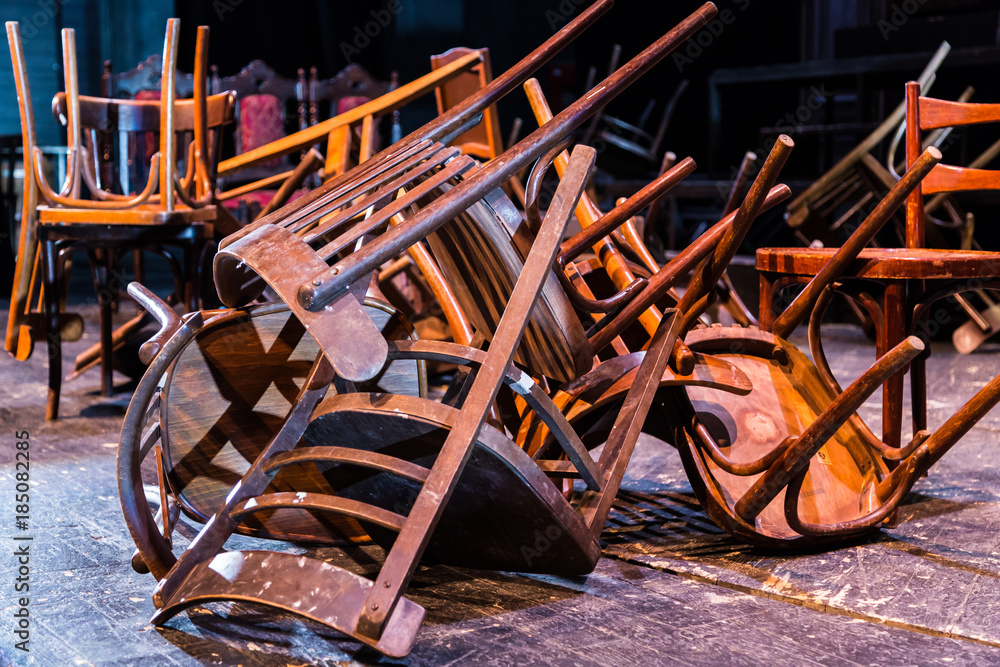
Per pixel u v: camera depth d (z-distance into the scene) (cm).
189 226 255
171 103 242
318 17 825
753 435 161
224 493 149
